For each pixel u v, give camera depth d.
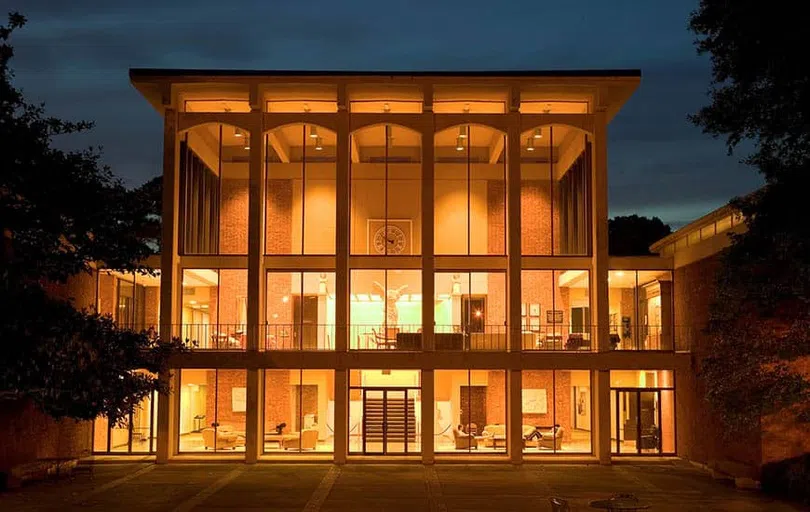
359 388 33.97
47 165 23.38
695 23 22.59
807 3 19.88
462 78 33.84
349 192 34.50
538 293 35.34
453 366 33.16
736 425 25.61
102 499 24.88
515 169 33.88
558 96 34.97
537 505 24.06
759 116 22.16
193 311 34.41
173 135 33.78
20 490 26.48
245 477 29.44
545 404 34.66
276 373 34.50
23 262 23.84
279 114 34.09
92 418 24.45
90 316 24.31
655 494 26.02
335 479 29.03
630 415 35.06
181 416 34.22
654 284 35.69
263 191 34.59
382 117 34.09
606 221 33.78
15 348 21.38
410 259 34.56
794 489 25.34
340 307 33.44
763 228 22.56
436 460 32.91
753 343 24.78
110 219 25.53
